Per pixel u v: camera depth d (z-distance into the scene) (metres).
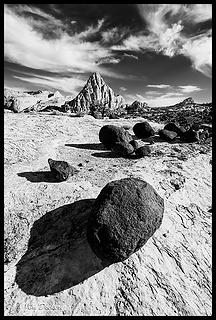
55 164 15.52
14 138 22.38
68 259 10.29
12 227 11.70
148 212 9.79
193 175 17.12
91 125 33.12
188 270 10.41
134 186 10.51
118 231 9.04
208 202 14.65
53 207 12.87
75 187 14.55
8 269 9.91
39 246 10.87
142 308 8.90
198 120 39.62
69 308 8.77
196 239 11.91
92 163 18.67
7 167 16.86
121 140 22.09
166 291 9.50
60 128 28.72
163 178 16.22
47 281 9.52
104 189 10.65
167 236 11.72
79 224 11.80
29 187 14.49
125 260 10.33
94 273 9.84
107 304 8.94
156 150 22.09
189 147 23.34
